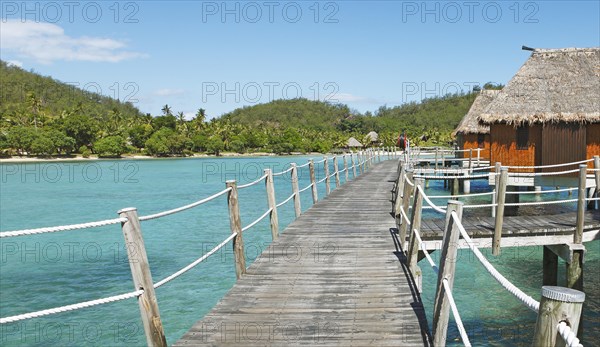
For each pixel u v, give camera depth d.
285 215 21.50
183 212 22.75
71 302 10.48
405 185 7.87
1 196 32.59
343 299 5.40
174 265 12.94
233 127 112.00
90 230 19.73
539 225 9.06
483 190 25.52
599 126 15.99
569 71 17.09
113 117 108.50
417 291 5.66
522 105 16.81
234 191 6.28
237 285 5.94
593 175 15.94
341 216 11.01
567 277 8.60
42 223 21.89
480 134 28.31
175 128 105.25
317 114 161.75
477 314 8.59
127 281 12.02
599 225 8.93
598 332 7.80
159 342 3.60
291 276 6.29
